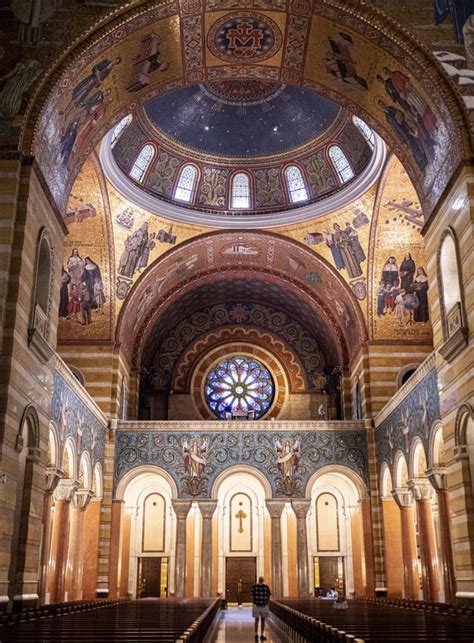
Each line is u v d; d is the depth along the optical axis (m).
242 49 19.78
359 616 14.21
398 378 29.95
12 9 16.81
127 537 30.94
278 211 31.22
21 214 15.63
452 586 21.00
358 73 19.19
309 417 36.94
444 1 17.28
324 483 35.25
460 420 16.80
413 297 29.98
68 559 25.16
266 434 30.22
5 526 14.27
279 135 30.53
